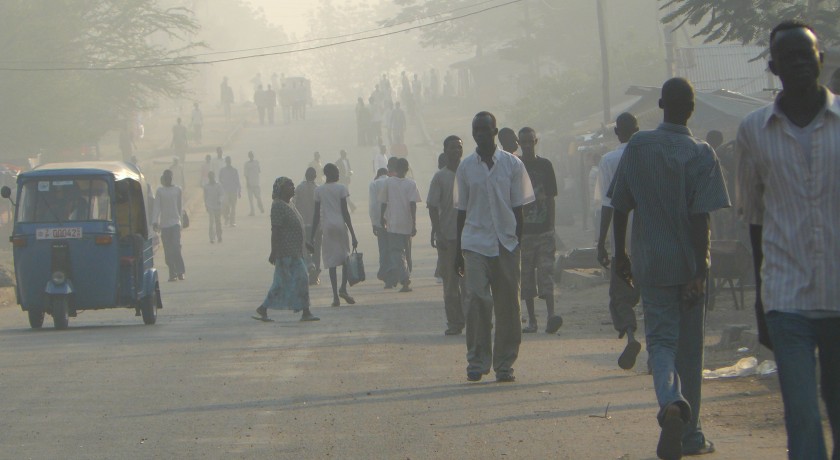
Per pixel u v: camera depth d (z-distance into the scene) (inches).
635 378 1382.9
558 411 1186.0
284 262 2193.7
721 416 1118.4
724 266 1945.1
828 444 956.0
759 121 727.7
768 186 727.7
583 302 2313.0
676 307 938.1
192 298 2871.6
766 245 730.2
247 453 1044.5
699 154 930.7
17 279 2233.0
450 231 1847.9
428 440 1072.2
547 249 1827.0
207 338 1958.7
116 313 2694.4
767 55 2539.4
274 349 1775.3
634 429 1080.8
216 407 1284.4
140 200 2337.6
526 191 1381.6
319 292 2874.0
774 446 973.8
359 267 2465.6
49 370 1609.3
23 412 1283.2
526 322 1991.9
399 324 2080.5
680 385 929.5
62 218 2237.9
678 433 868.6
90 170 2249.0
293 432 1134.4
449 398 1289.4
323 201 2463.1
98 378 1524.4
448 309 1879.9
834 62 2375.7
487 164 1370.6
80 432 1163.9
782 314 713.6
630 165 940.0
